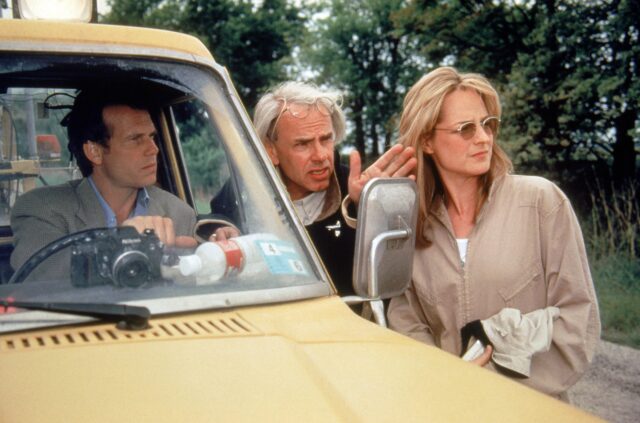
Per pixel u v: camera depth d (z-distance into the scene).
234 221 2.83
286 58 32.81
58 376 2.04
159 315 2.41
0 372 2.06
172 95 3.28
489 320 3.33
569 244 3.34
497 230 3.41
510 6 14.61
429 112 3.36
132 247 2.49
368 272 2.68
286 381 2.08
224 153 3.00
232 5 32.22
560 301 3.35
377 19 29.64
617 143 12.72
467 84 3.37
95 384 2.01
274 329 2.38
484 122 3.38
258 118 3.86
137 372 2.07
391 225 2.71
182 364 2.12
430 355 2.38
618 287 10.12
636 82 11.73
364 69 30.34
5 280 2.54
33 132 3.14
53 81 3.04
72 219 2.95
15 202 2.94
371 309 2.70
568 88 12.54
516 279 3.38
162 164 3.61
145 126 3.08
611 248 10.95
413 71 28.19
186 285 2.51
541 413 2.10
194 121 3.25
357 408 2.00
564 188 13.23
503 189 3.45
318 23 31.48
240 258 2.59
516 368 3.21
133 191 3.05
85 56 2.77
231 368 2.12
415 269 3.52
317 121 3.76
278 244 2.70
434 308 3.49
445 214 3.48
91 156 3.05
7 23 2.72
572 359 3.29
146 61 2.87
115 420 1.87
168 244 2.65
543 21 13.14
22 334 2.28
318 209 3.93
